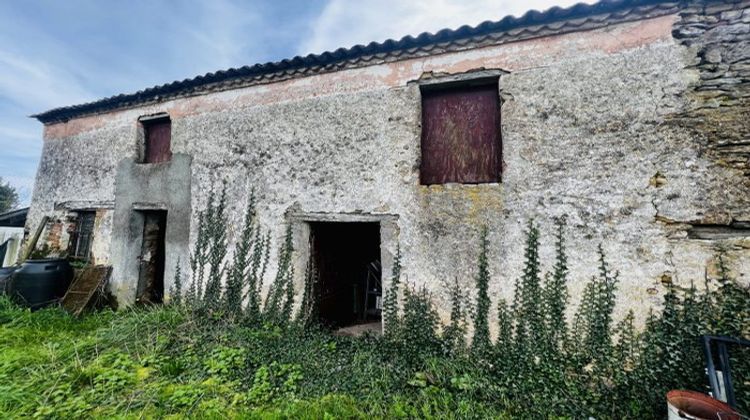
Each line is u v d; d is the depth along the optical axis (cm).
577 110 327
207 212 498
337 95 432
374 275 611
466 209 359
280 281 441
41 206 684
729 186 279
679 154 294
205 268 491
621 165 309
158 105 566
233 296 465
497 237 345
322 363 353
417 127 388
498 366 329
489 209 350
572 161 325
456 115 393
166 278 519
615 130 313
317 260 464
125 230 575
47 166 690
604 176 313
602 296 305
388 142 399
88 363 359
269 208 458
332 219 418
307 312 436
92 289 545
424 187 377
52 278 559
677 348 281
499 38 357
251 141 482
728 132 283
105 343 399
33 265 552
